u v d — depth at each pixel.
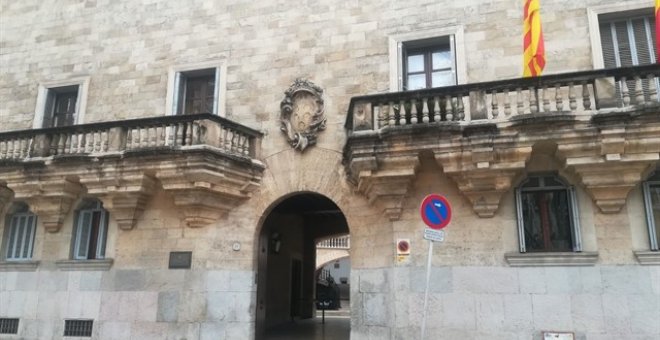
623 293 10.59
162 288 13.46
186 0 15.95
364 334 12.09
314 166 13.59
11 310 14.80
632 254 10.69
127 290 13.77
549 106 10.94
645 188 10.95
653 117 9.90
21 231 15.61
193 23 15.70
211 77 15.50
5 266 15.20
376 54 13.88
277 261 18.92
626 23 12.73
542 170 11.43
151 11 16.22
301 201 17.88
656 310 10.35
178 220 13.71
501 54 12.99
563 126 10.39
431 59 13.77
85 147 14.00
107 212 14.75
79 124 14.91
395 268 11.84
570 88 10.90
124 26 16.38
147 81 15.67
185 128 13.05
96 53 16.45
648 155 10.16
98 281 14.12
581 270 10.89
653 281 10.49
